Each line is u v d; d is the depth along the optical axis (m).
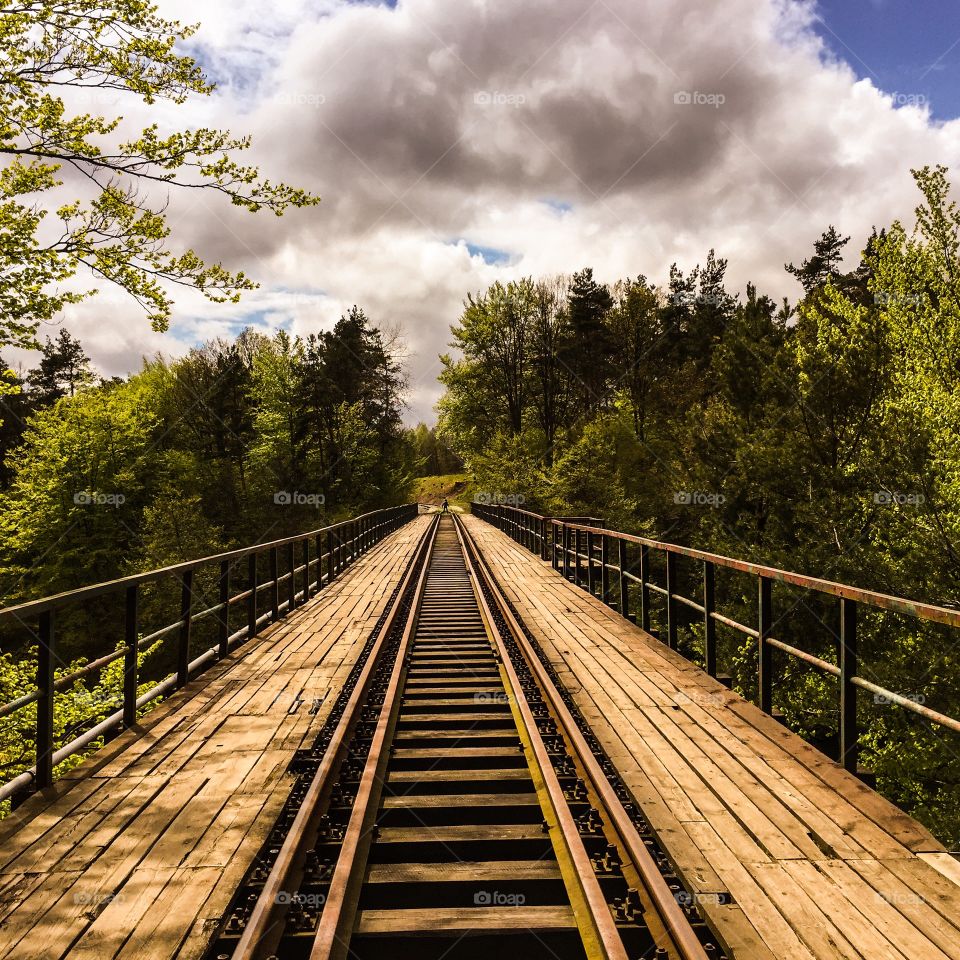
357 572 17.05
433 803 4.16
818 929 2.77
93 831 3.64
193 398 51.22
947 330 13.64
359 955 2.88
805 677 14.35
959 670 11.40
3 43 7.64
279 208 8.80
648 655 7.67
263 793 4.11
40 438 32.94
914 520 12.93
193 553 31.30
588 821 3.77
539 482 37.62
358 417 53.41
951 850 3.41
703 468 21.62
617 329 48.31
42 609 4.12
